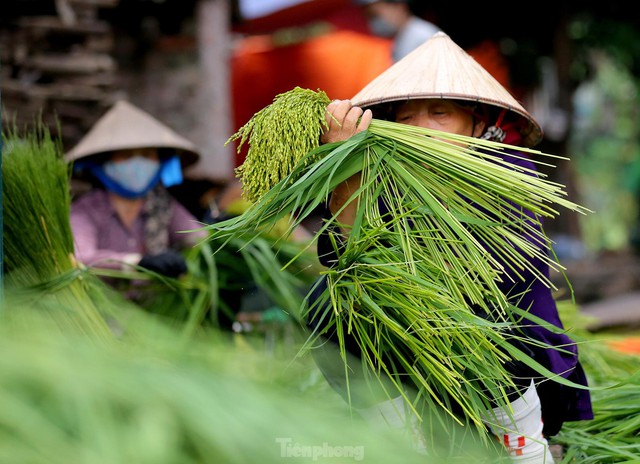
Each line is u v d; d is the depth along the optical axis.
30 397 2.07
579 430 4.32
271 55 13.24
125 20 10.48
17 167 4.73
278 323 5.92
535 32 17.80
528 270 3.87
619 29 18.12
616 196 28.12
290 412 2.31
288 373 4.22
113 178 6.41
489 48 17.53
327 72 12.58
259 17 15.86
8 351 2.14
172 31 10.70
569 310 5.75
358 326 3.71
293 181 3.74
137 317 4.42
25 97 8.38
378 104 4.17
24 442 1.96
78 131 8.57
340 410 4.22
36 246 4.71
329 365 4.07
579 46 18.50
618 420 4.39
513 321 3.73
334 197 3.91
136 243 6.50
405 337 3.52
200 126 10.63
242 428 2.15
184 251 6.46
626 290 15.04
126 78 10.52
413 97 3.98
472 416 3.49
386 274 3.61
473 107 4.12
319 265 6.10
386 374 3.83
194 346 3.44
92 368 2.21
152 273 5.45
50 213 4.77
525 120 4.27
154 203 6.58
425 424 3.82
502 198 3.80
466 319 3.55
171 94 10.62
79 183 8.14
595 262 16.62
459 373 3.59
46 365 2.11
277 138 3.67
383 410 3.85
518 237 3.77
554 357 3.93
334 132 3.79
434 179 3.76
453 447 3.67
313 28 15.68
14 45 8.47
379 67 11.91
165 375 2.31
